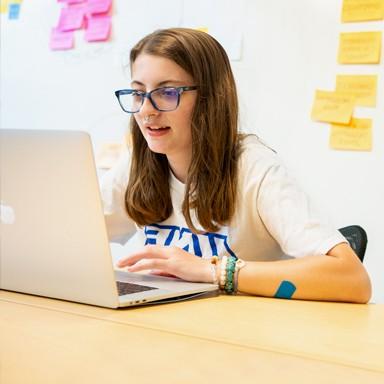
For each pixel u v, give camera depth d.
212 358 0.64
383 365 0.64
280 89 1.99
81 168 0.81
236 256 1.28
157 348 0.67
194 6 2.15
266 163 1.21
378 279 1.85
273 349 0.68
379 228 1.85
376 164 1.85
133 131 1.32
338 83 1.90
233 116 1.24
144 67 1.18
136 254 1.06
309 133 1.95
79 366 0.60
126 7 2.30
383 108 1.83
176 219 1.34
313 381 0.58
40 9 2.51
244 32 2.04
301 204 1.16
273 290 1.00
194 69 1.18
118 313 0.85
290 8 1.97
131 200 1.34
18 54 2.58
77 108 2.44
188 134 1.22
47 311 0.85
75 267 0.88
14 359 0.62
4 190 0.91
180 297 0.97
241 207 1.22
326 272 1.00
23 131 0.85
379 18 1.84
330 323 0.83
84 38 2.40
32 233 0.91
